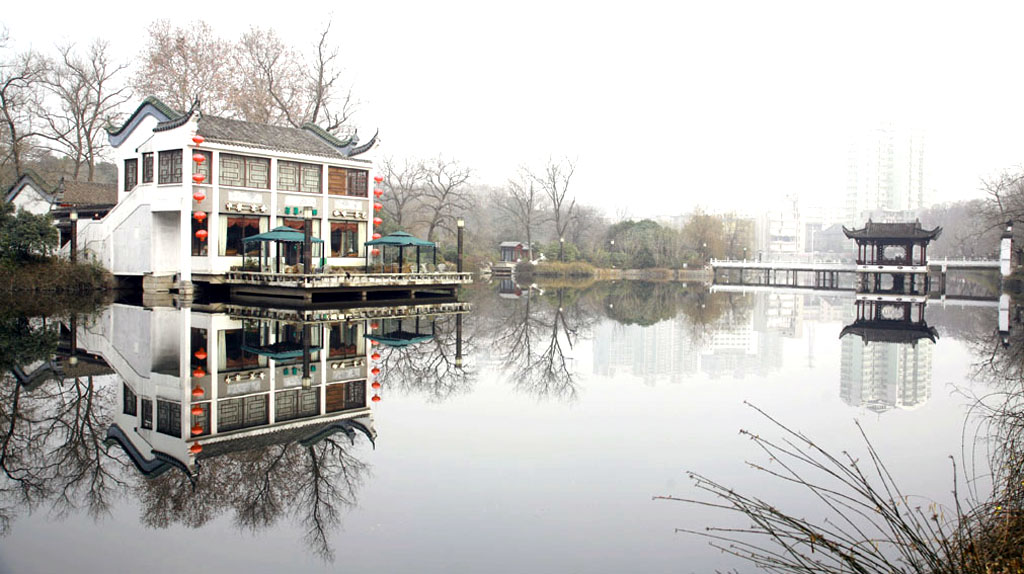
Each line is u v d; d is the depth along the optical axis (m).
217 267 39.03
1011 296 56.97
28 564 7.36
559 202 93.62
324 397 15.29
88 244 43.50
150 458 10.90
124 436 12.02
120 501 9.21
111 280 41.62
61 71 55.62
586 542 8.05
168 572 7.23
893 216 167.62
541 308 42.03
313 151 42.84
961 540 6.43
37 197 47.94
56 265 39.78
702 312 41.44
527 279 82.88
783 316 39.03
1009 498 7.16
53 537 8.08
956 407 15.16
